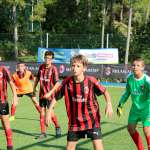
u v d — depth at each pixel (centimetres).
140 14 3691
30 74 1219
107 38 2819
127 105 1527
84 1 4000
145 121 704
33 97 1057
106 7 3875
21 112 1352
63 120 1191
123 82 2316
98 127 586
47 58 928
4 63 2458
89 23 3891
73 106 584
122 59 2917
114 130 1037
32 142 899
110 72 2334
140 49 2950
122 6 4300
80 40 2898
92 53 2555
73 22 4072
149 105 703
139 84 703
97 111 588
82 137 594
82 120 581
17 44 3084
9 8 3831
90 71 2369
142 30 3250
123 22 4384
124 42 2941
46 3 3619
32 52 3077
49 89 929
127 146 866
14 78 1210
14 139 930
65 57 2598
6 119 773
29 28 3997
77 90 581
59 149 835
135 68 698
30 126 1096
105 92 583
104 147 855
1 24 3931
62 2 4122
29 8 3894
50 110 593
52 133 993
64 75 2420
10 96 1831
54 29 4156
